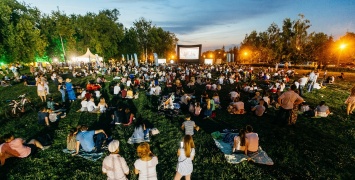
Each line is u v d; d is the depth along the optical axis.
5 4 34.03
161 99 14.28
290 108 9.33
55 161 6.71
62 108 12.27
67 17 49.78
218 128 9.52
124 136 8.59
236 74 26.28
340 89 19.91
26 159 6.72
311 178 5.88
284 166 6.46
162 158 6.95
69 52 52.81
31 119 10.43
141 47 71.75
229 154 7.02
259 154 6.96
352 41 52.97
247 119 10.67
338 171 6.21
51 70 32.66
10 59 32.56
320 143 7.93
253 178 5.87
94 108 11.86
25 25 34.22
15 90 17.81
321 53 52.38
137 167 4.19
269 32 57.84
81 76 28.19
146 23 70.12
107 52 59.09
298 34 53.09
